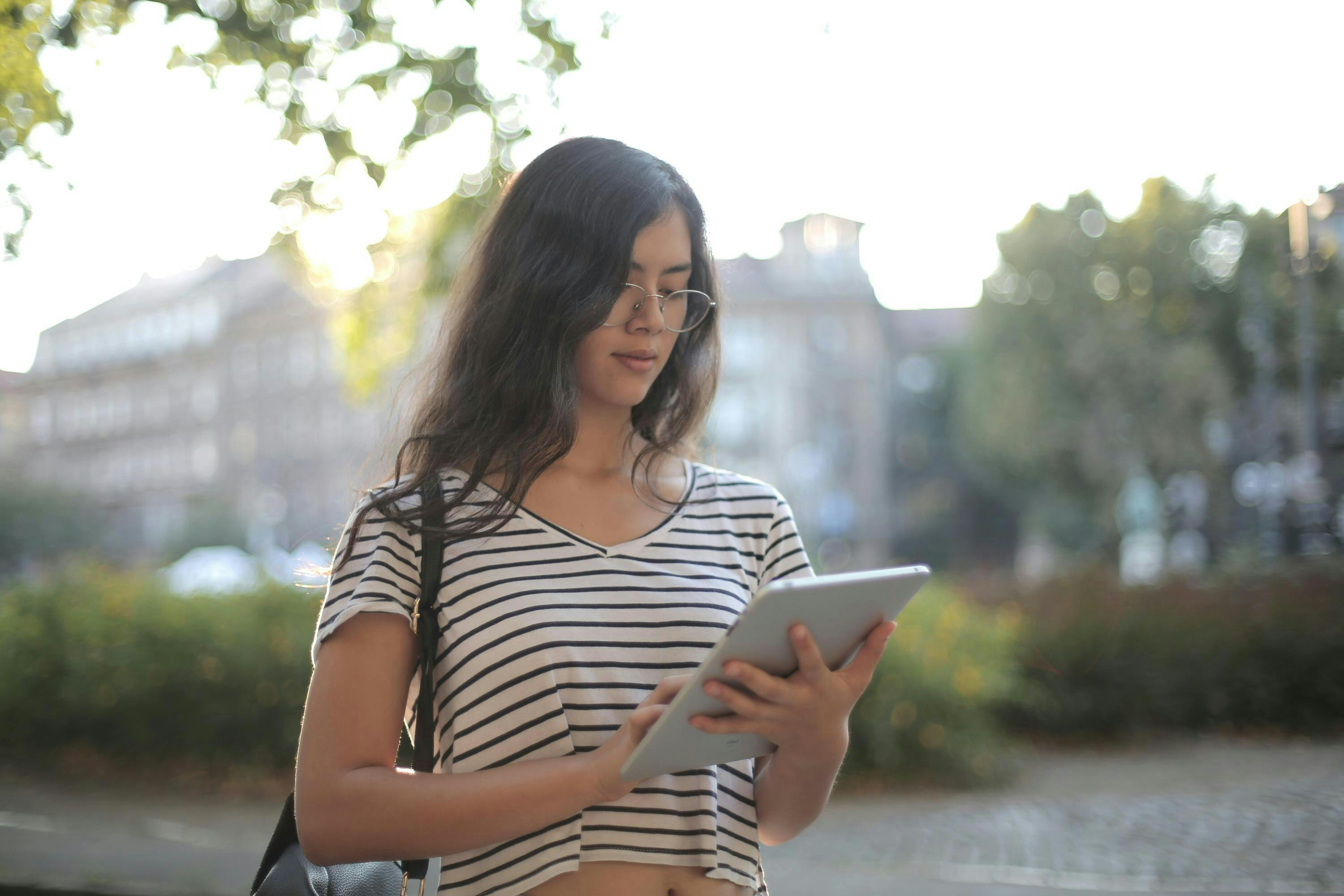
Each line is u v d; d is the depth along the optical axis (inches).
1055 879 203.5
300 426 1961.1
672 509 68.4
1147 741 354.3
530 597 60.8
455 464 65.3
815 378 1889.8
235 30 276.8
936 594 353.7
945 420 1940.2
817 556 432.8
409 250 376.2
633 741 53.2
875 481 1881.2
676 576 64.5
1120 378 1148.5
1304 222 470.0
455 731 59.8
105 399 2293.3
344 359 450.6
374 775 55.8
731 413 1872.5
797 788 60.5
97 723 324.5
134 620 327.3
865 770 300.8
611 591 62.4
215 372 2107.5
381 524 61.9
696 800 61.9
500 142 308.7
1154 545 1143.6
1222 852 216.5
